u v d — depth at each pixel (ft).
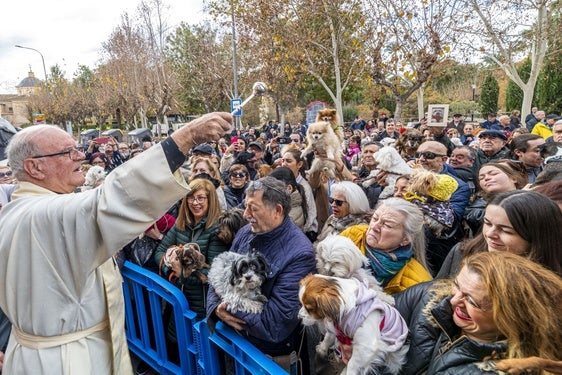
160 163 5.08
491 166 10.02
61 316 5.58
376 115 78.23
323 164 16.10
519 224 5.55
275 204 7.63
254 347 6.78
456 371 4.35
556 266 5.47
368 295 5.99
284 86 70.64
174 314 8.92
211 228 10.03
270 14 50.01
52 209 5.33
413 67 39.29
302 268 7.25
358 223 10.62
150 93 89.81
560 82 74.84
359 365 5.58
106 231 5.04
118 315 6.38
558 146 14.14
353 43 48.47
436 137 20.65
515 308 3.91
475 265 4.49
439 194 9.92
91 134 92.79
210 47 88.48
